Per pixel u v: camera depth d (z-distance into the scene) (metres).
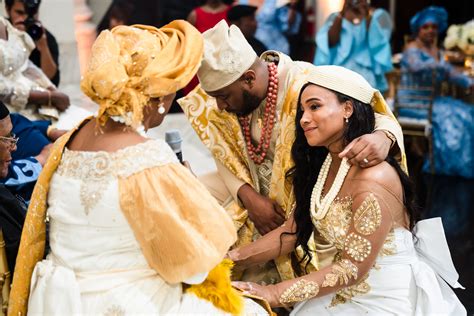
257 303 1.97
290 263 2.41
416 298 2.10
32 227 1.83
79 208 1.67
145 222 1.63
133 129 1.72
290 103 2.33
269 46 5.73
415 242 2.24
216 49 2.25
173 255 1.65
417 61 5.37
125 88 1.66
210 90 2.30
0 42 3.06
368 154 1.96
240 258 2.32
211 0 5.05
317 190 2.17
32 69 3.41
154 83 1.67
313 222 2.20
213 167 4.08
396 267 2.08
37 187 1.80
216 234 1.69
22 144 2.75
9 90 3.08
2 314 2.03
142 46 1.70
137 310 1.66
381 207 1.95
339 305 2.15
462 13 7.05
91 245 1.68
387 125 2.09
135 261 1.70
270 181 2.54
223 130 2.54
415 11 7.05
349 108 2.03
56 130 3.01
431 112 5.25
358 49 5.20
